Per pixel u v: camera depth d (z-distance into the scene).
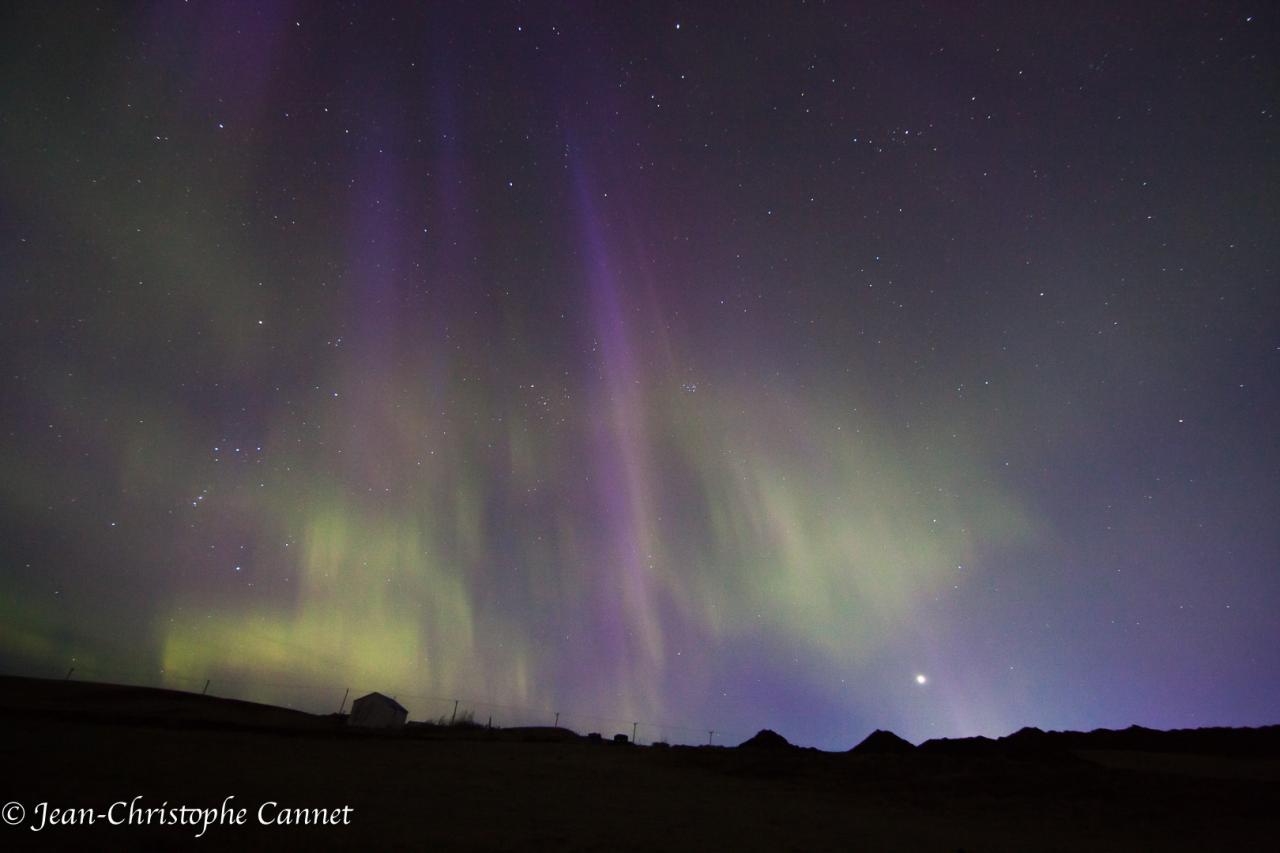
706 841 10.06
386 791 12.36
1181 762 22.31
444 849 8.21
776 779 18.56
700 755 22.61
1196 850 11.43
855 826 12.41
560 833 9.75
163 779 11.48
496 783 14.70
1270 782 16.84
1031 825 13.44
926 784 17.38
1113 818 13.98
